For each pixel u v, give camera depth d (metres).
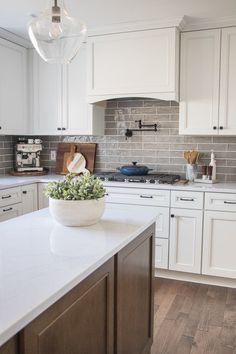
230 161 3.53
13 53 3.68
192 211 3.14
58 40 1.70
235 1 2.72
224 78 3.19
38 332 1.02
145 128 3.82
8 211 3.27
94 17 3.09
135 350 1.83
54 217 1.77
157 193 3.24
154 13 2.99
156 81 3.27
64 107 3.81
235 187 3.08
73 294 1.20
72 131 3.80
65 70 3.77
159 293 3.01
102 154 4.03
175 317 2.59
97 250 1.41
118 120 3.93
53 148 4.26
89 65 3.51
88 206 1.73
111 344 1.54
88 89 3.54
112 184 3.38
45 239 1.55
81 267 1.23
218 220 3.07
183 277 3.30
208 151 3.61
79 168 4.06
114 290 1.54
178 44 3.28
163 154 3.78
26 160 4.04
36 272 1.18
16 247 1.43
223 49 3.17
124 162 3.95
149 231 1.98
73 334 1.22
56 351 1.12
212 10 2.92
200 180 3.42
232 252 3.06
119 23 3.26
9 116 3.66
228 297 2.94
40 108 3.92
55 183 1.81
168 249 3.26
